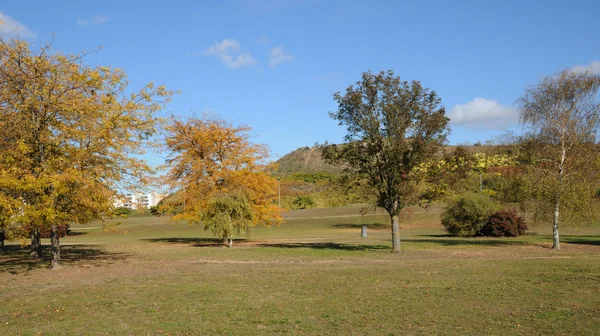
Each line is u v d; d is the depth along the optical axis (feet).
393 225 73.46
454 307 33.14
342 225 166.71
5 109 51.67
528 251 73.05
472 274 48.29
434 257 65.87
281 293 39.32
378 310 32.65
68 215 52.80
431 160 69.92
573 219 76.54
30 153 53.26
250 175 96.94
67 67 54.24
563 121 75.31
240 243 101.14
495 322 29.04
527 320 29.40
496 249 77.00
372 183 73.05
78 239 130.93
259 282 45.03
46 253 80.89
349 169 75.51
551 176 75.56
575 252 70.79
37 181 47.83
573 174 74.84
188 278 48.29
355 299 36.40
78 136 53.16
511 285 41.37
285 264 59.82
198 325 29.43
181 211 101.65
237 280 46.50
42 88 53.01
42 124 53.16
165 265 60.13
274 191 102.58
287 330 28.07
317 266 57.21
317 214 200.85
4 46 51.83
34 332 28.22
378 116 70.38
